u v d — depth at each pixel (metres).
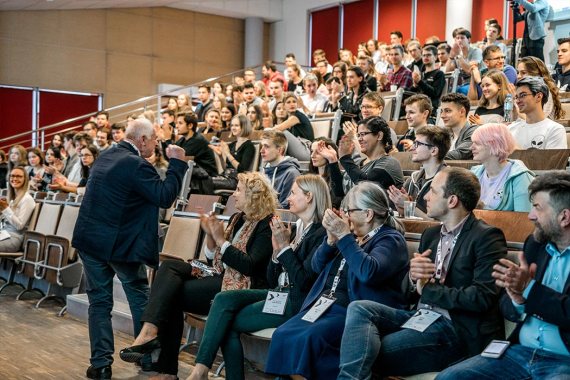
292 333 2.77
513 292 2.21
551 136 3.80
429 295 2.49
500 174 3.23
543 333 2.25
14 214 6.08
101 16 13.45
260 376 3.46
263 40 15.16
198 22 14.59
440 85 6.75
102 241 3.58
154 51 14.08
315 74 8.57
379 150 3.93
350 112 6.44
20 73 12.64
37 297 5.88
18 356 3.93
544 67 4.77
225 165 6.30
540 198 2.25
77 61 13.21
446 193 2.57
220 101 8.71
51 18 12.93
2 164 9.02
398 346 2.50
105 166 3.66
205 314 3.44
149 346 3.27
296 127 5.84
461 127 4.19
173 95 14.16
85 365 3.77
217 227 3.34
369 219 2.85
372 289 2.75
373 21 13.45
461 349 2.48
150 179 3.62
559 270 2.26
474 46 7.84
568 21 9.05
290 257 3.10
